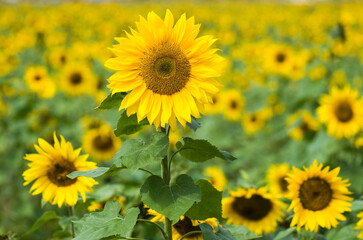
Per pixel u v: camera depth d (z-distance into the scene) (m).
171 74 2.43
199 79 2.44
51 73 10.38
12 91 8.80
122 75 2.42
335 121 5.76
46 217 3.45
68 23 15.57
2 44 11.09
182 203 2.36
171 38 2.48
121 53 2.44
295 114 8.23
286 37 16.72
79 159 3.29
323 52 8.26
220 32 14.44
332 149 5.84
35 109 8.34
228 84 10.76
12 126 8.06
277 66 9.86
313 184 3.29
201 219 2.64
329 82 8.00
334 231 3.92
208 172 5.02
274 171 4.54
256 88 9.86
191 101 2.42
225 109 9.12
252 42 14.97
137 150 2.36
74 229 3.40
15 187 7.44
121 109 2.58
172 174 3.90
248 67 11.36
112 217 2.56
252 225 3.71
